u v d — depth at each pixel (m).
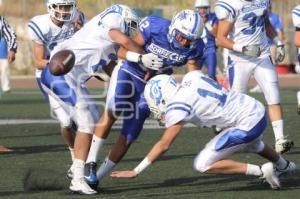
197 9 22.52
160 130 21.69
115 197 13.47
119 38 13.97
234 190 14.02
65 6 15.96
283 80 38.69
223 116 13.39
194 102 13.18
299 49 19.42
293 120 23.47
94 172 13.91
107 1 47.19
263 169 13.69
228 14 17.50
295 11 19.00
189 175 15.40
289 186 14.34
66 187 14.33
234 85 18.00
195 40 13.98
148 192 13.89
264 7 17.64
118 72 14.52
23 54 43.94
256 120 13.51
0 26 19.53
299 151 18.22
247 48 17.31
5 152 18.19
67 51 13.81
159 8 46.84
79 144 13.89
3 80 33.12
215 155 13.48
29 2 52.97
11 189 14.16
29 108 27.86
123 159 17.23
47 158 17.36
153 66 13.85
